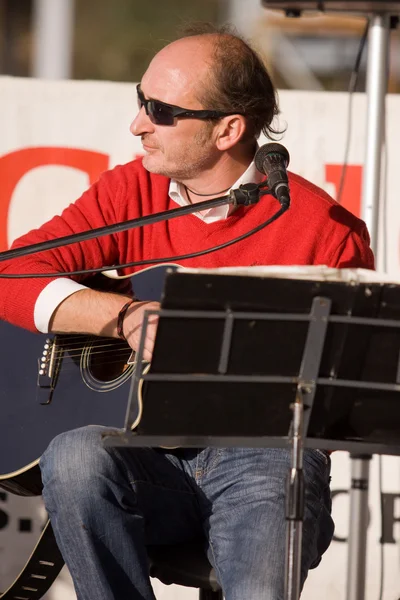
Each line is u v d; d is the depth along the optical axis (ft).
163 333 20.08
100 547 23.53
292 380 20.94
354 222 27.25
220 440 21.68
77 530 23.47
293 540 21.15
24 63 76.54
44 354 27.22
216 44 26.53
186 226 27.14
